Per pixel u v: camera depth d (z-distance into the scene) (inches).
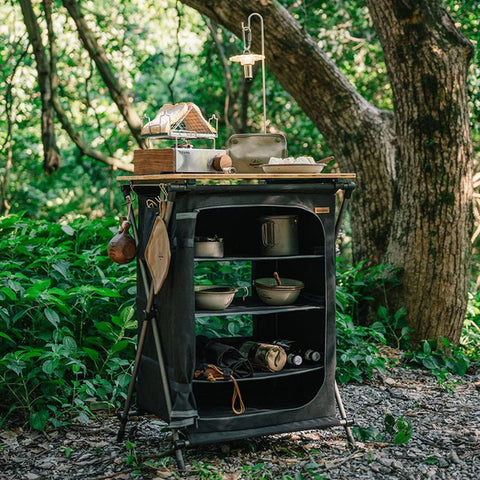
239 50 465.4
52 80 351.6
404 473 130.2
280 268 158.7
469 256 224.5
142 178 132.5
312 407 141.3
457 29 217.0
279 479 128.3
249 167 146.9
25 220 230.2
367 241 255.8
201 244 136.6
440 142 215.8
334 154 263.0
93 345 180.9
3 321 164.6
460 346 236.1
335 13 445.1
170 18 487.5
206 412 136.3
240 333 204.5
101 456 139.7
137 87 556.4
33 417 149.4
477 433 152.0
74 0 341.1
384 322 229.5
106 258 197.2
